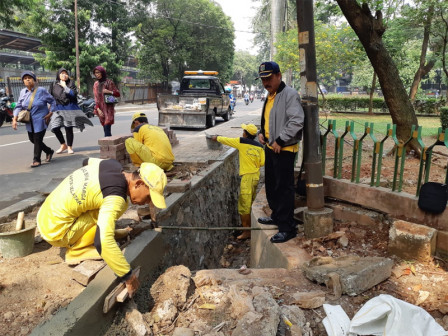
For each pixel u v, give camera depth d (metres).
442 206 3.36
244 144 6.44
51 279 2.70
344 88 59.12
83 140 10.79
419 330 2.36
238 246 6.84
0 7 17.16
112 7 29.47
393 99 6.04
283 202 3.91
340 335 2.47
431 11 9.68
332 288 2.92
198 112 13.88
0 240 3.03
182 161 6.95
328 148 8.21
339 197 4.27
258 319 2.49
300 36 3.60
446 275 3.10
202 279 3.09
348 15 5.70
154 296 2.93
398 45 13.48
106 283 2.52
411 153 6.19
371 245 3.66
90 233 2.86
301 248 3.73
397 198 3.71
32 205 4.33
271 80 3.71
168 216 4.38
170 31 36.00
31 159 8.10
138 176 2.73
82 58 26.59
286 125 3.68
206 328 2.57
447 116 11.35
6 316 2.29
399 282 3.05
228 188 7.64
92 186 2.61
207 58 38.47
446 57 15.31
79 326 2.17
